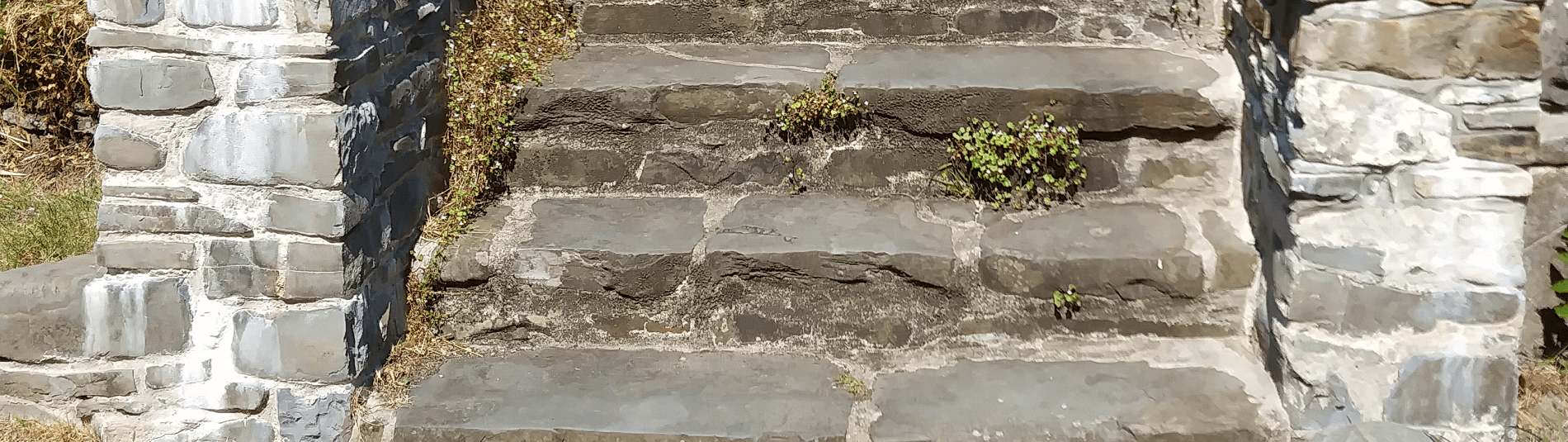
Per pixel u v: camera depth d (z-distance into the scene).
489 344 2.94
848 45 3.61
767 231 2.96
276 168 2.45
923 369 2.81
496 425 2.57
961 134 3.07
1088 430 2.53
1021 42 3.59
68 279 2.59
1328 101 2.36
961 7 3.60
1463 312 2.41
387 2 2.65
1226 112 2.99
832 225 3.00
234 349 2.60
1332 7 2.32
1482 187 2.35
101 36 2.38
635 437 2.53
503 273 2.87
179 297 2.58
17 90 3.65
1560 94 2.61
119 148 2.46
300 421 2.63
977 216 3.07
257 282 2.54
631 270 2.85
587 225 3.02
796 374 2.78
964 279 2.85
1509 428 2.46
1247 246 2.82
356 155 2.51
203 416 2.66
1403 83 2.33
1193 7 3.48
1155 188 3.09
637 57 3.48
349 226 2.51
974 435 2.52
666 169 3.22
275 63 2.39
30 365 2.65
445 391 2.72
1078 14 3.57
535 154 3.21
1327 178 2.40
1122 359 2.81
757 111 3.16
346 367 2.58
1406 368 2.45
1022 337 2.89
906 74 3.20
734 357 2.88
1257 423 2.53
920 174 3.17
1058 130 3.02
